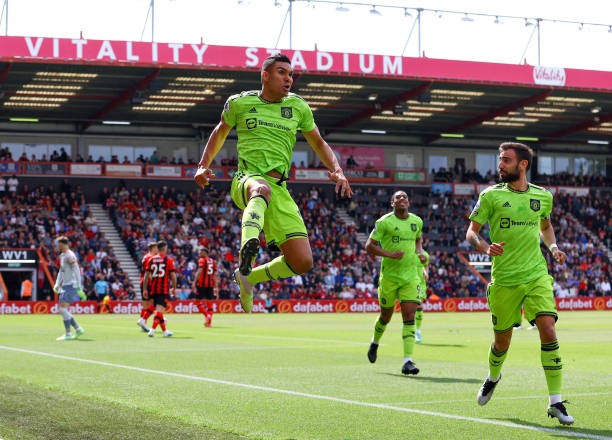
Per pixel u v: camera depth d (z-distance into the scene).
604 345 19.11
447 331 24.58
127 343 18.00
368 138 58.28
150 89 43.44
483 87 47.38
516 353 16.28
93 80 43.50
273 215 7.26
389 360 14.27
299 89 47.06
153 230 47.28
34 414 7.91
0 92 43.19
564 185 60.03
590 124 55.88
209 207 50.44
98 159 52.75
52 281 41.28
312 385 10.47
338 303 43.28
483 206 8.22
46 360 13.72
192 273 44.88
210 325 26.53
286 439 6.77
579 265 54.06
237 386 10.27
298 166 55.56
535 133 59.16
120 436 6.83
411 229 12.63
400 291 12.34
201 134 54.34
